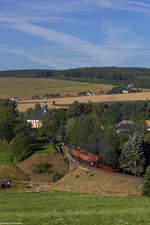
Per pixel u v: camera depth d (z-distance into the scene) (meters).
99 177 73.56
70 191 70.06
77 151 110.31
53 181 102.62
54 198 57.16
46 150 130.25
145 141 91.12
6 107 171.75
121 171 84.62
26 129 155.75
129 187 64.12
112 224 32.47
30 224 33.94
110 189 66.00
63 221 34.50
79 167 85.56
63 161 117.50
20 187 91.62
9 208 48.53
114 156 87.75
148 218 34.03
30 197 60.75
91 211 40.97
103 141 95.62
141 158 83.00
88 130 122.50
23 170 115.31
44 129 170.50
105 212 38.84
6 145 147.62
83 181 74.75
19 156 123.56
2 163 120.62
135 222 32.66
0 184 91.62
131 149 83.50
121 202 47.69
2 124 152.75
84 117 139.75
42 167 113.44
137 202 46.94
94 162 90.31
